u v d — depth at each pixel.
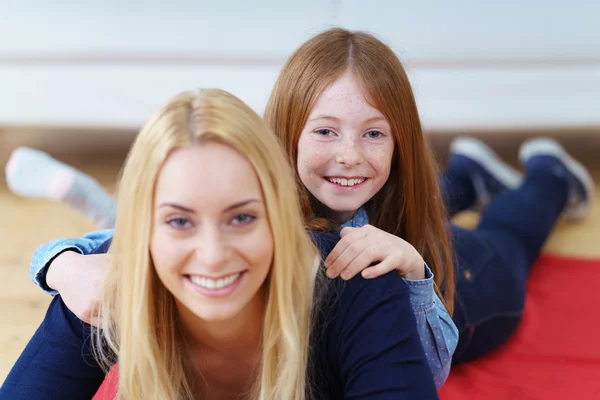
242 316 0.76
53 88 1.81
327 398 0.82
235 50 1.82
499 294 1.25
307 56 0.95
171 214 0.65
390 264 0.77
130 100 1.82
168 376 0.77
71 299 0.80
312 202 1.00
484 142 2.20
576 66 1.82
